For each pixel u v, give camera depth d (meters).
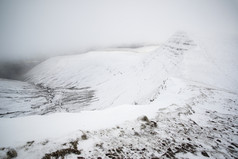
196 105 16.28
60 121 8.68
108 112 11.05
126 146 6.77
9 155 5.01
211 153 7.29
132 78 115.94
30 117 9.23
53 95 149.75
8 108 112.62
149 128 8.78
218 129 10.65
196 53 90.88
